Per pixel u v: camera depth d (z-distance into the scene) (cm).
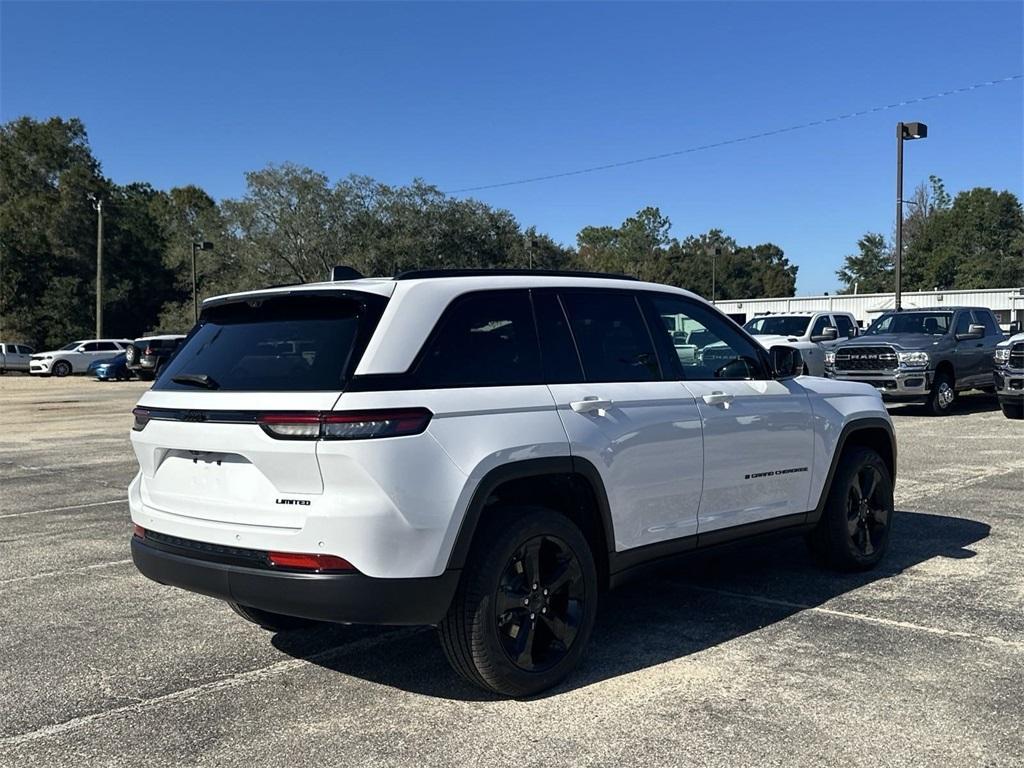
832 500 585
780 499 543
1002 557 634
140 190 9788
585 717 385
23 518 865
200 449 398
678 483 476
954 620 500
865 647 461
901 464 1053
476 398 396
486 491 389
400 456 367
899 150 2711
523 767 341
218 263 5925
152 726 386
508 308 433
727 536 509
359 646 487
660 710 389
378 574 364
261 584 376
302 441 365
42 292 6700
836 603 538
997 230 9906
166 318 6256
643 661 448
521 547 400
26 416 2111
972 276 9569
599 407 439
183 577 406
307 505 368
